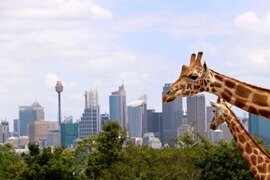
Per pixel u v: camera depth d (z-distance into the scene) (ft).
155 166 233.35
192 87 112.16
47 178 214.69
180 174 224.74
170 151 236.63
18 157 332.19
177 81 112.78
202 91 112.68
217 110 117.80
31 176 214.69
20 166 278.67
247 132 116.78
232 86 112.06
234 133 117.08
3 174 279.69
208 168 216.54
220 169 212.23
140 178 227.20
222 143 215.51
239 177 209.87
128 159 242.78
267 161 115.55
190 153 228.02
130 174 230.89
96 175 244.63
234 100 111.96
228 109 117.80
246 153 116.37
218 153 213.87
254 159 115.96
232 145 213.66
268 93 111.24
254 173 115.96
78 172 233.14
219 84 112.27
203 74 112.06
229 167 211.41
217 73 112.88
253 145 116.37
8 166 291.79
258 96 111.34
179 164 226.79
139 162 234.99
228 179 211.41
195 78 111.96
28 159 220.02
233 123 117.29
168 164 233.76
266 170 115.24
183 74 112.57
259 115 111.45
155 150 244.83
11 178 277.44
